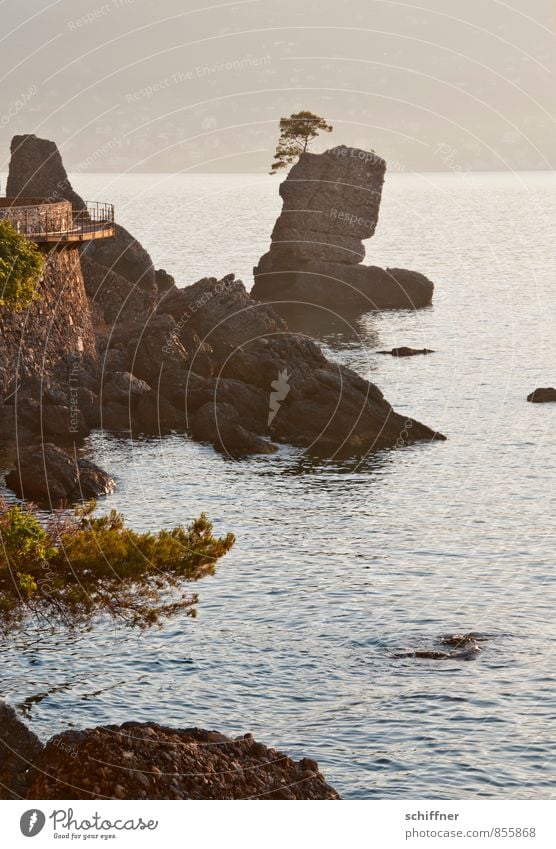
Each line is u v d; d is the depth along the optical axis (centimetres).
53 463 7581
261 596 5966
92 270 13125
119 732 3459
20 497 7431
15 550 3659
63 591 3775
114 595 3744
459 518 7362
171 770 3322
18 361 9469
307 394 9438
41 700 4809
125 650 5269
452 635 5453
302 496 7812
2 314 9356
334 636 5466
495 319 16250
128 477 8112
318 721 4662
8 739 3628
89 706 4769
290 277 16925
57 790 3272
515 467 8625
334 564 6469
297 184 16712
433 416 10312
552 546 6806
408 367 12656
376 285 17050
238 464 8538
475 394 11256
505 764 4309
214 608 5781
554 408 10625
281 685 4981
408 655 5244
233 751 3503
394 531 7094
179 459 8594
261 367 9762
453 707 4750
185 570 3750
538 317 16475
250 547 6750
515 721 4622
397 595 6009
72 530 3819
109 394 9531
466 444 9306
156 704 4809
